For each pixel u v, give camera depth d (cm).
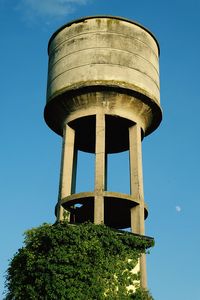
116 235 2295
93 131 2798
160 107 2719
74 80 2598
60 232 2197
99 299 2102
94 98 2577
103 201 2383
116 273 2214
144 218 2577
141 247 2341
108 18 2744
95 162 2461
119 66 2608
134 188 2502
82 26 2750
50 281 2083
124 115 2598
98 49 2650
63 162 2553
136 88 2578
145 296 2211
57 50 2805
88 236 2223
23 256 2248
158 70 2859
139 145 2611
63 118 2708
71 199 2414
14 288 2211
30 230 2298
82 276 2106
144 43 2767
